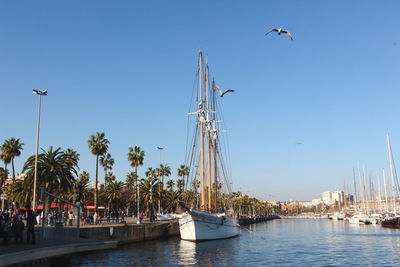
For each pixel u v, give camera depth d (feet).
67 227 110.83
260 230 325.42
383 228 313.73
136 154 324.19
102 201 367.25
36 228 104.32
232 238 195.62
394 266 103.14
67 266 76.43
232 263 105.81
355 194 474.49
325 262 110.11
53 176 180.86
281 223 551.18
